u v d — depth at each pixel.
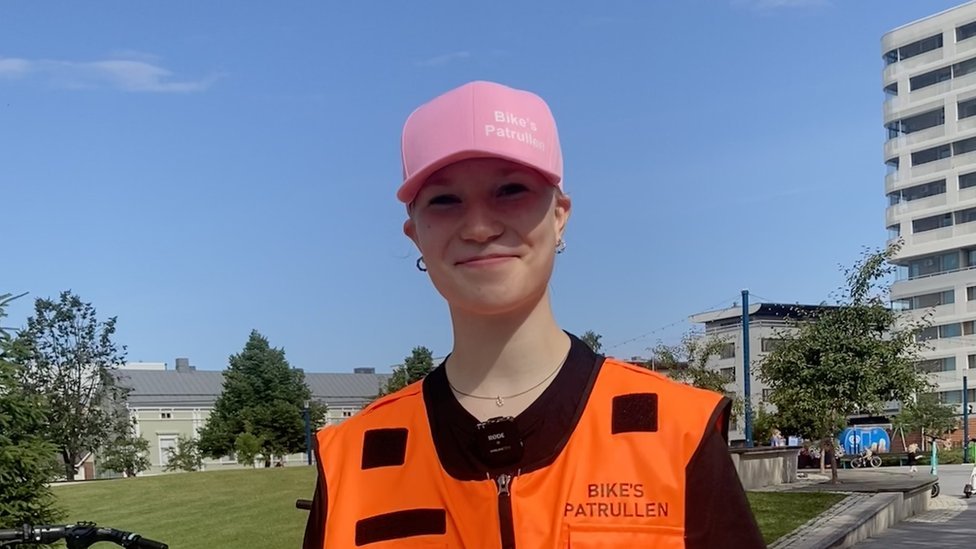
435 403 1.79
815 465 30.08
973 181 56.62
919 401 38.56
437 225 1.67
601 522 1.58
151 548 3.30
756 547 1.56
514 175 1.62
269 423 49.75
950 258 58.09
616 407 1.68
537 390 1.71
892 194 61.09
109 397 38.09
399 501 1.74
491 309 1.66
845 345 16.83
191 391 61.56
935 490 19.17
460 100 1.62
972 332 55.75
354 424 1.92
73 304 34.69
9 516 8.09
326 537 1.77
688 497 1.58
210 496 17.66
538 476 1.63
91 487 20.45
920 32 58.94
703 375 23.58
